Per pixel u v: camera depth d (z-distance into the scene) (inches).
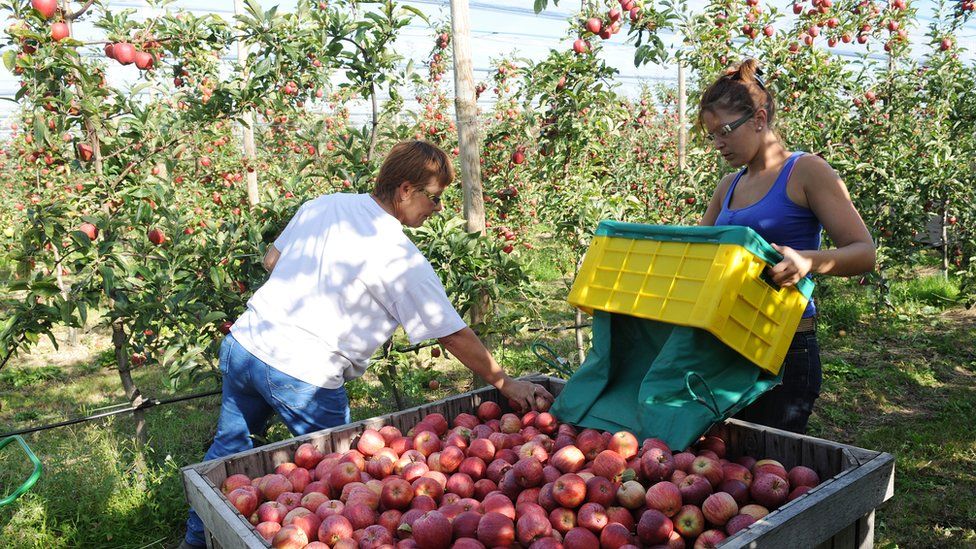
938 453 163.3
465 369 249.6
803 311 88.1
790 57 263.4
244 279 166.6
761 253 82.2
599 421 93.9
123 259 149.3
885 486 73.1
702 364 84.8
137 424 163.8
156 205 174.6
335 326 97.7
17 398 236.4
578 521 71.6
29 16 145.8
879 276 289.4
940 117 320.8
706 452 81.0
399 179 98.0
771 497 72.4
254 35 178.2
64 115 151.3
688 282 84.9
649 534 68.7
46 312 143.8
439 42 287.6
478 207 165.9
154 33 173.6
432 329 96.0
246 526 68.4
